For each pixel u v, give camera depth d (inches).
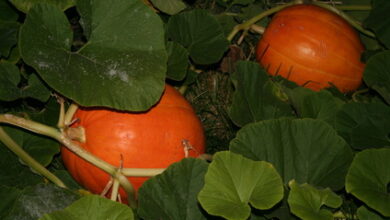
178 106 59.2
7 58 63.7
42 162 61.3
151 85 55.7
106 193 59.4
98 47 56.3
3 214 54.1
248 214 48.5
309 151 57.5
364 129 61.1
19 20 68.6
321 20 70.2
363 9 75.9
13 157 60.2
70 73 55.1
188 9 80.4
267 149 57.0
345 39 69.9
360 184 52.0
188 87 73.6
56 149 62.0
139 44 56.6
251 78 63.6
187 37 67.7
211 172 50.5
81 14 57.0
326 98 62.8
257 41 77.9
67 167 60.6
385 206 50.9
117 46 56.4
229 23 75.5
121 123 56.9
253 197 49.8
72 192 54.8
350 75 70.2
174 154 57.7
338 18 71.4
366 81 66.9
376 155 53.6
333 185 56.9
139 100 55.4
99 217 49.9
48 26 55.6
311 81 69.9
